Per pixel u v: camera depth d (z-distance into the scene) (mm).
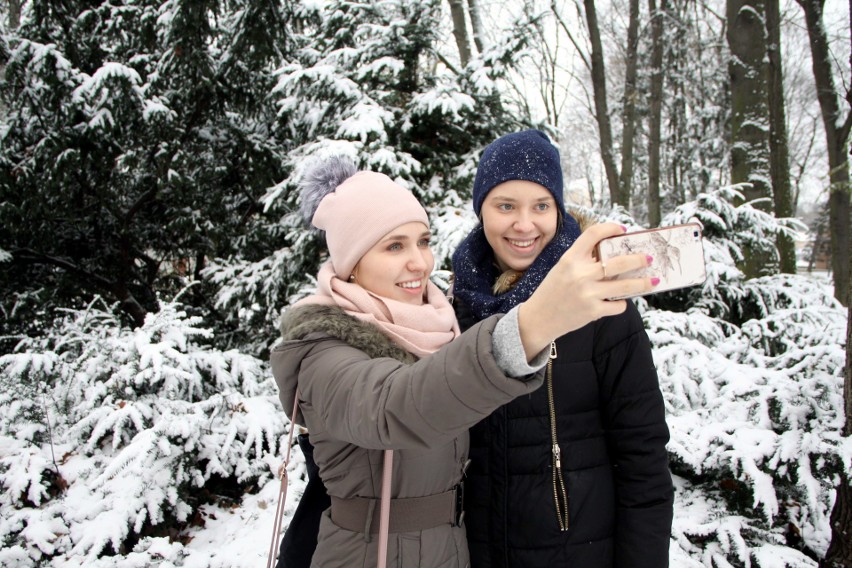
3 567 2281
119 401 2992
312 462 1237
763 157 5598
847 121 6824
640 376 1208
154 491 2641
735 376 2572
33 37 5340
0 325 5441
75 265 5984
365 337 962
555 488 1193
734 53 5863
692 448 2281
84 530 2443
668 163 15234
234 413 3211
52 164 4980
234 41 5480
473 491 1239
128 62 5684
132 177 5902
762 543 2180
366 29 4723
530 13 4520
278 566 1255
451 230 3889
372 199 1095
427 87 4918
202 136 5910
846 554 1873
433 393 680
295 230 4605
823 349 2422
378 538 1019
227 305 5082
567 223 1361
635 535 1183
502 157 1292
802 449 2055
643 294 594
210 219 6086
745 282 4016
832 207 6988
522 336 634
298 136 5469
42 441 3023
